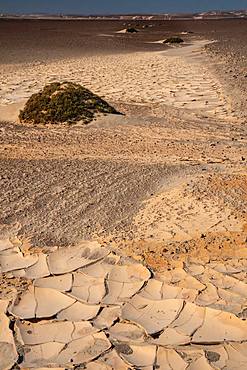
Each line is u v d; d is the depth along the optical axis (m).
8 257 5.49
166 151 9.60
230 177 7.61
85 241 5.78
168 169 8.09
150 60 30.53
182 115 13.38
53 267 5.28
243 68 24.16
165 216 6.30
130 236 5.86
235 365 3.94
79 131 11.47
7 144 10.15
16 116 13.27
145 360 4.00
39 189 7.24
